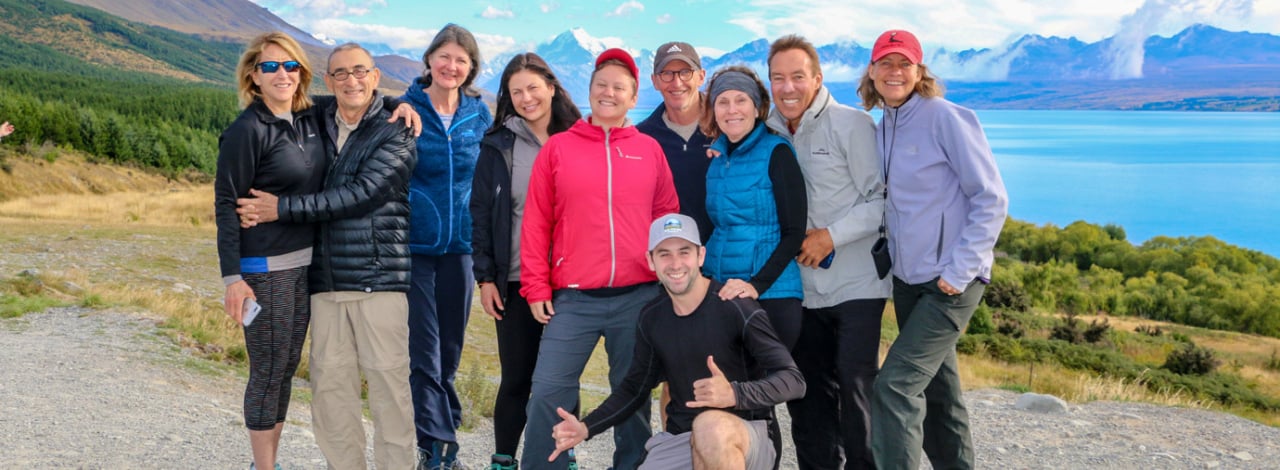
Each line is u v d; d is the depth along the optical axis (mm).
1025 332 44375
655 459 3648
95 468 4738
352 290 3834
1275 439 6902
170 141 112312
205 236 29922
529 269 3982
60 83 181500
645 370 3736
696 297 3582
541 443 4047
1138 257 109250
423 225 4656
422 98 4633
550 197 3994
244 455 5480
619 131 3973
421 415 4777
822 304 4059
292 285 3783
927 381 3748
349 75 3723
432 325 4801
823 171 3984
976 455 6191
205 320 12828
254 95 3693
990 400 8914
